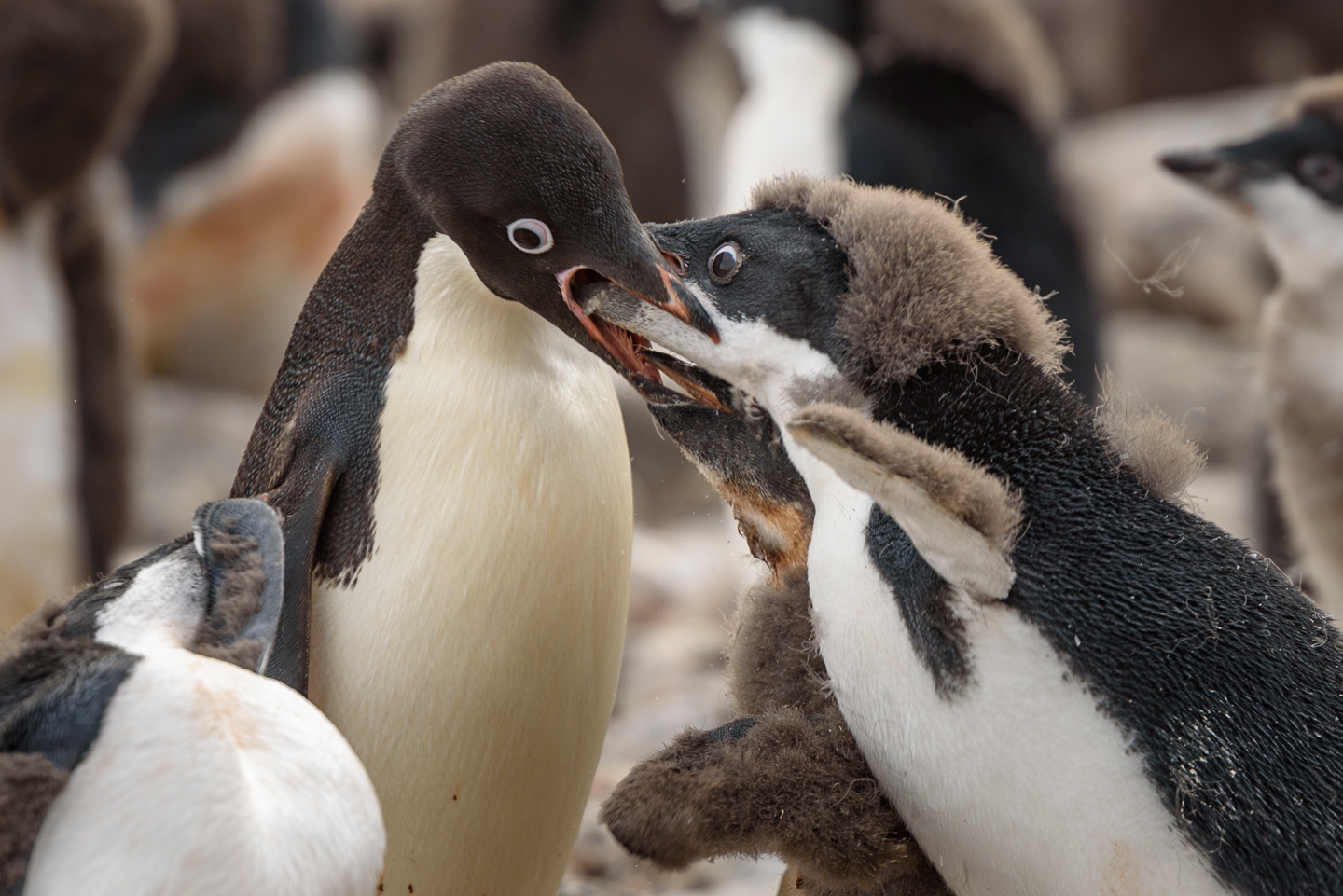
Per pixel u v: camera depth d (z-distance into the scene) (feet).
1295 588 18.80
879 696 18.54
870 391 19.40
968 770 17.85
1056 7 110.83
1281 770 16.84
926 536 16.60
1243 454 53.31
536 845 23.31
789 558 21.26
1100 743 17.10
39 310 43.68
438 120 21.26
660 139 76.95
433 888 22.63
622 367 21.56
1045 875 17.79
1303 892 16.46
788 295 20.24
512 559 21.43
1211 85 104.53
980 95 47.83
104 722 14.11
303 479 21.50
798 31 50.65
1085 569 17.63
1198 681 17.15
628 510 23.25
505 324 21.94
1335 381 39.09
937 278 19.35
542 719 22.24
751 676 21.17
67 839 13.73
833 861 18.94
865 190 21.11
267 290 72.74
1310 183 41.04
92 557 46.14
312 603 21.44
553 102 21.06
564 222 20.77
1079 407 19.35
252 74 69.46
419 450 21.47
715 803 18.56
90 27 40.27
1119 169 86.84
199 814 13.92
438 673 21.36
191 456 62.85
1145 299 82.69
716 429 21.30
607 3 75.82
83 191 44.50
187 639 15.83
